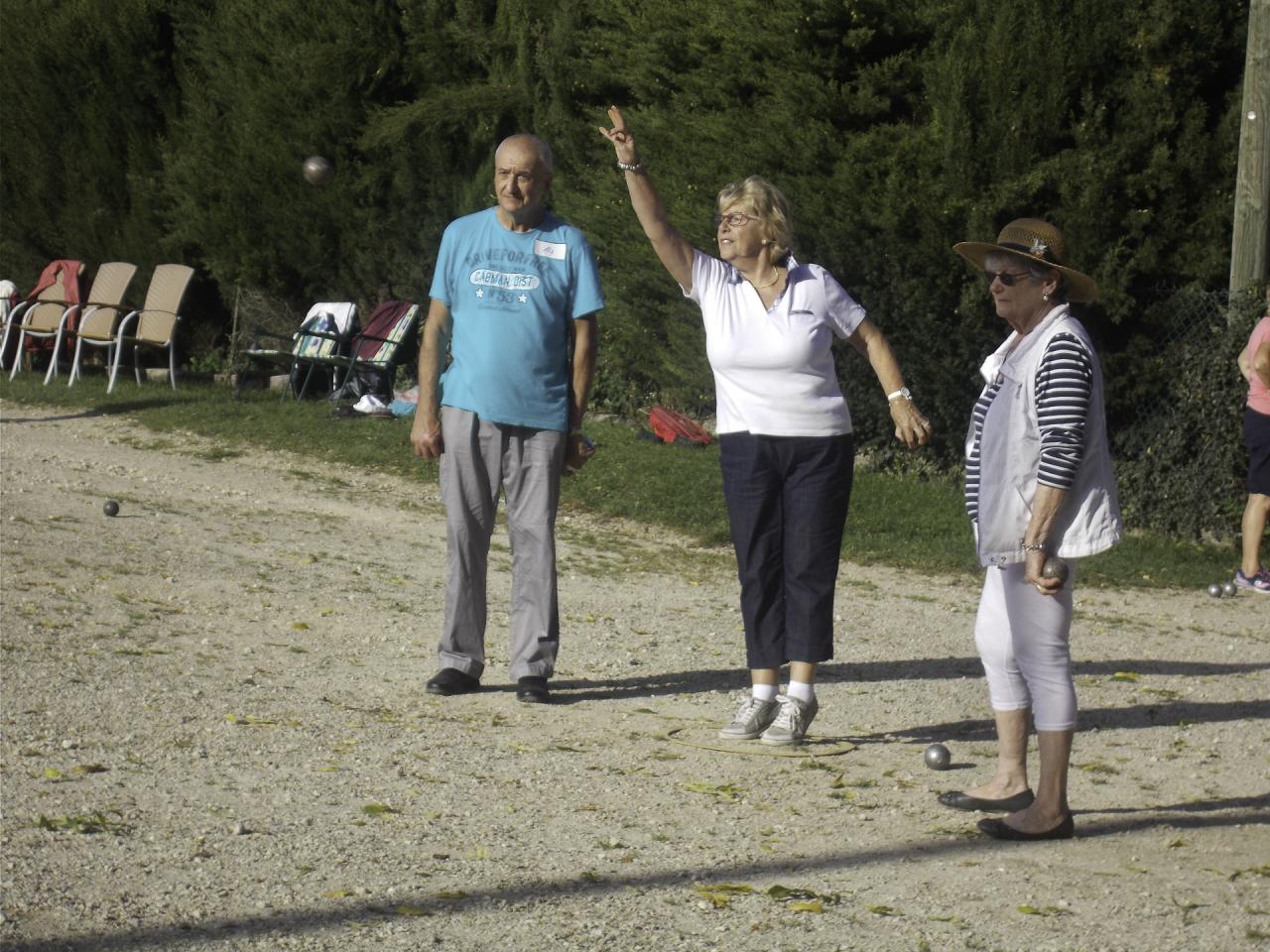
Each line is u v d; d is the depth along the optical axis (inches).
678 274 290.4
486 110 821.2
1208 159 600.1
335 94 858.1
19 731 276.7
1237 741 308.8
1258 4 578.6
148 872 209.6
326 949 184.7
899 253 631.2
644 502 611.8
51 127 992.9
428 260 852.0
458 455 321.4
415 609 413.4
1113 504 225.5
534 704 320.8
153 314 884.6
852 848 229.6
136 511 539.5
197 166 903.7
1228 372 584.7
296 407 807.1
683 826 239.6
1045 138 605.9
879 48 650.2
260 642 366.0
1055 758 232.8
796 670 292.7
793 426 284.4
